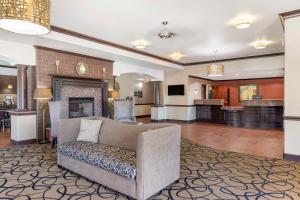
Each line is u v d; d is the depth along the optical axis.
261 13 3.93
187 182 2.87
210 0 3.43
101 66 7.07
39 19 2.19
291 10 3.79
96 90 6.95
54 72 5.80
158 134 2.43
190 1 3.47
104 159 2.59
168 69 9.59
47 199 2.38
